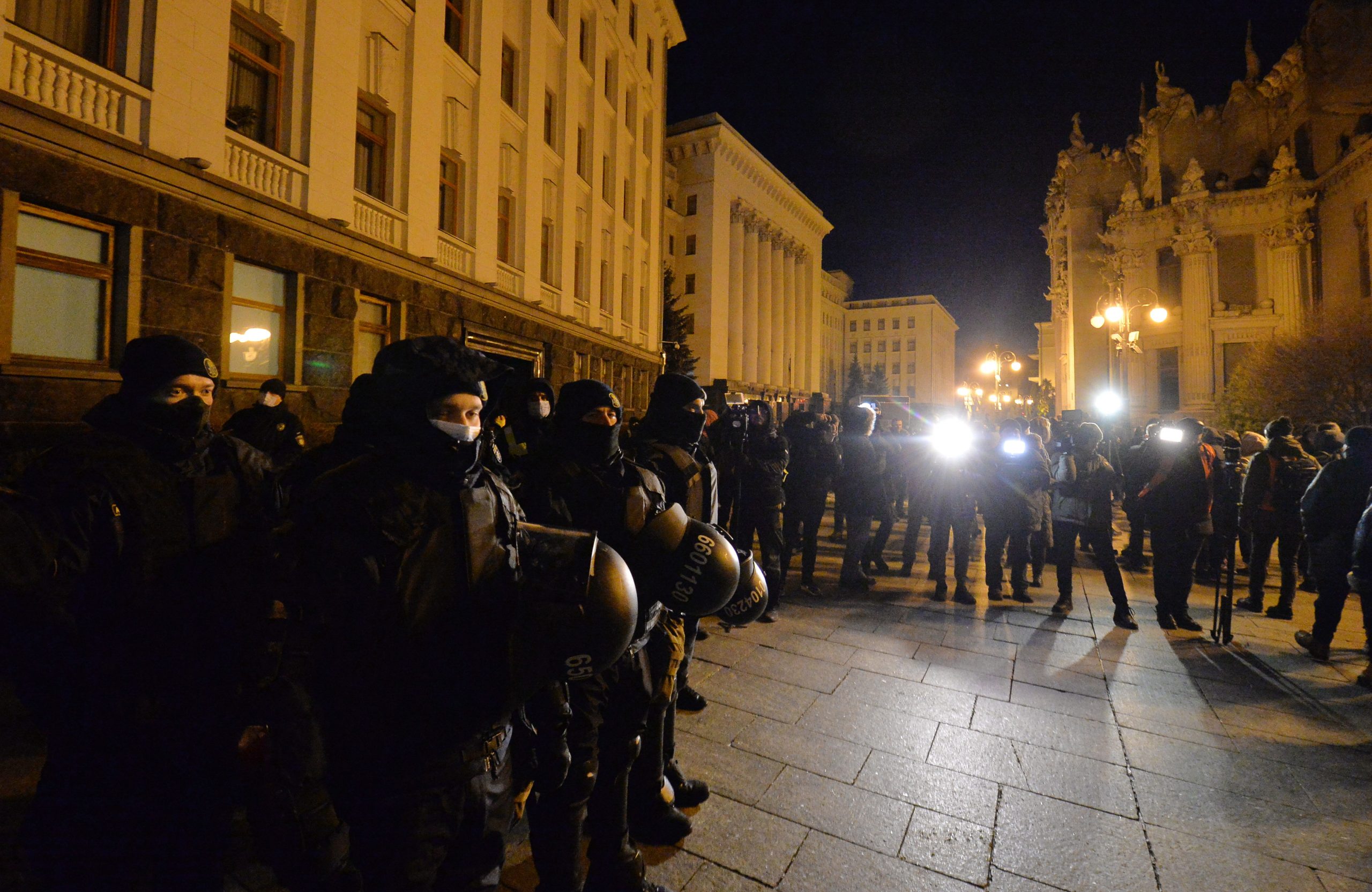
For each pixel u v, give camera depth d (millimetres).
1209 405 29828
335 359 9164
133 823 1727
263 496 1999
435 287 11406
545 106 15797
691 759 3217
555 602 1380
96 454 1725
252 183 7930
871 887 2350
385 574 1267
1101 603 6352
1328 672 4539
